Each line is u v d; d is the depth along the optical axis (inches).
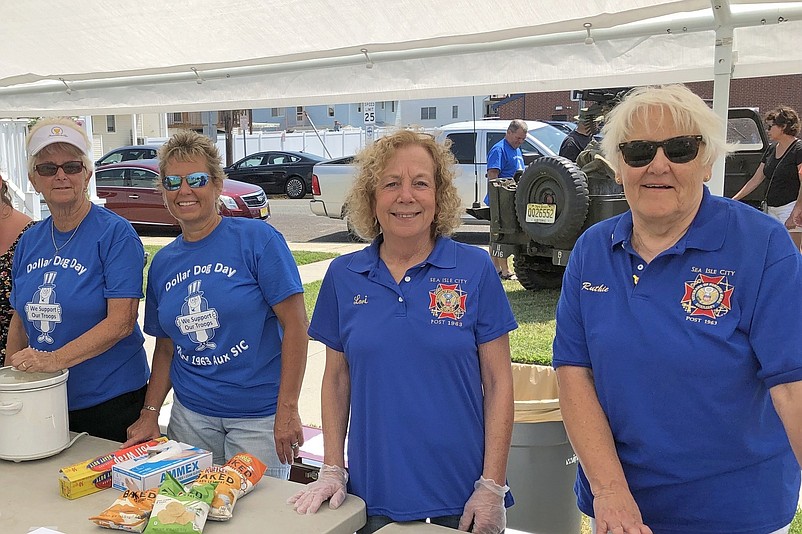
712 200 70.5
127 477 78.1
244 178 794.2
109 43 128.6
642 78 119.0
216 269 96.5
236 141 1088.2
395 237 79.7
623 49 115.1
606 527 66.7
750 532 68.9
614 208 269.4
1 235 113.1
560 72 121.2
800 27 105.3
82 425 104.3
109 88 163.5
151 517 68.5
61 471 79.6
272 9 109.7
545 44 118.6
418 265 79.4
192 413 100.0
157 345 105.7
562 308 77.2
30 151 97.1
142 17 115.5
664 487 70.6
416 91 134.0
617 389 70.9
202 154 96.0
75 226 100.6
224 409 98.7
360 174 83.4
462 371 77.9
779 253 65.9
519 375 126.3
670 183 67.2
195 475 80.9
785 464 70.7
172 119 1191.6
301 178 776.9
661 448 69.4
